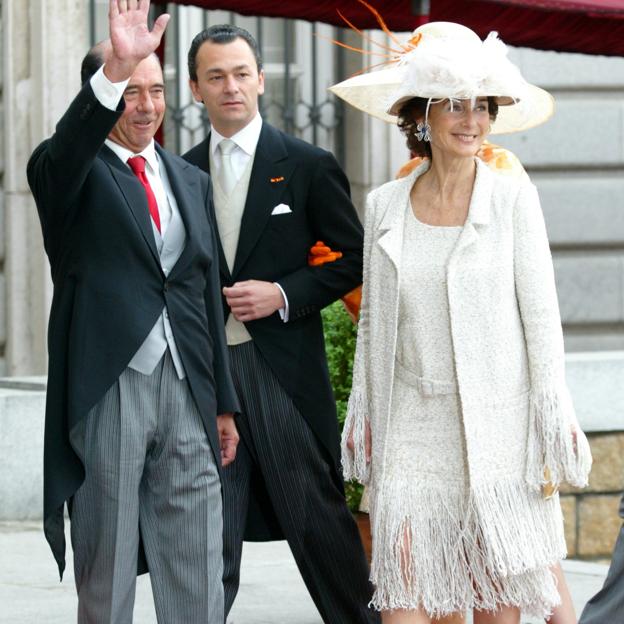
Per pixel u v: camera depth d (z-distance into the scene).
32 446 24.91
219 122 16.97
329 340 21.16
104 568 13.77
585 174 35.97
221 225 17.06
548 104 16.50
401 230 14.66
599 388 26.48
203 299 14.39
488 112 14.73
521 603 14.58
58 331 13.81
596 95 35.91
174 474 14.02
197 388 14.07
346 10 25.52
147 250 13.83
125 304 13.66
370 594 16.97
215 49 16.84
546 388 14.28
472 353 14.30
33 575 21.53
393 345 14.55
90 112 13.12
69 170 13.32
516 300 14.48
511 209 14.47
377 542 14.67
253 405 16.70
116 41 12.98
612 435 26.67
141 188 13.98
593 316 35.88
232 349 16.81
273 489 16.72
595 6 22.69
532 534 14.40
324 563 16.83
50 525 13.65
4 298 31.48
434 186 14.76
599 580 22.34
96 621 13.84
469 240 14.30
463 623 15.74
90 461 13.70
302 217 17.02
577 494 26.58
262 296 16.52
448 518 14.44
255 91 17.00
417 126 14.85
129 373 13.78
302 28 34.47
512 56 35.31
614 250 36.16
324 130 34.75
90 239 13.74
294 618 19.44
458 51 14.19
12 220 31.28
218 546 14.24
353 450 15.18
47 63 31.11
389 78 16.36
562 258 35.84
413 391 14.56
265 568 22.56
